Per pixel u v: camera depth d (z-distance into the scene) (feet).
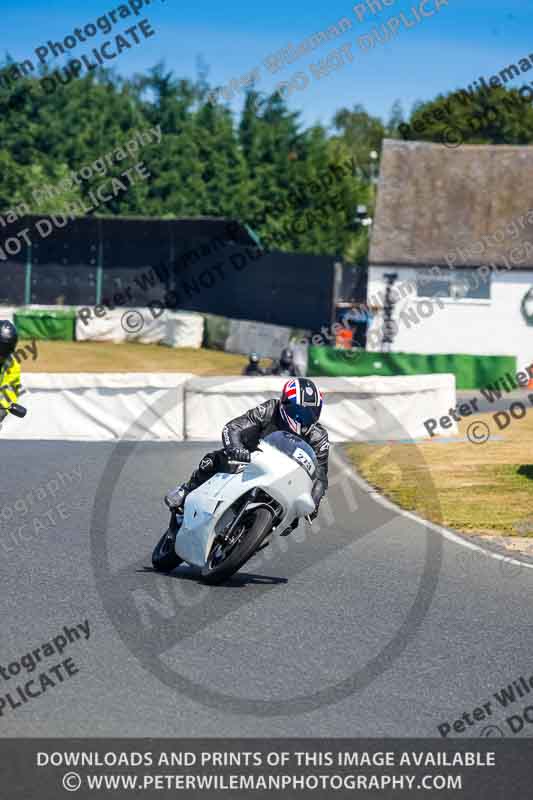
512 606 82.12
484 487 143.13
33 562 89.86
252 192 633.20
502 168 415.23
